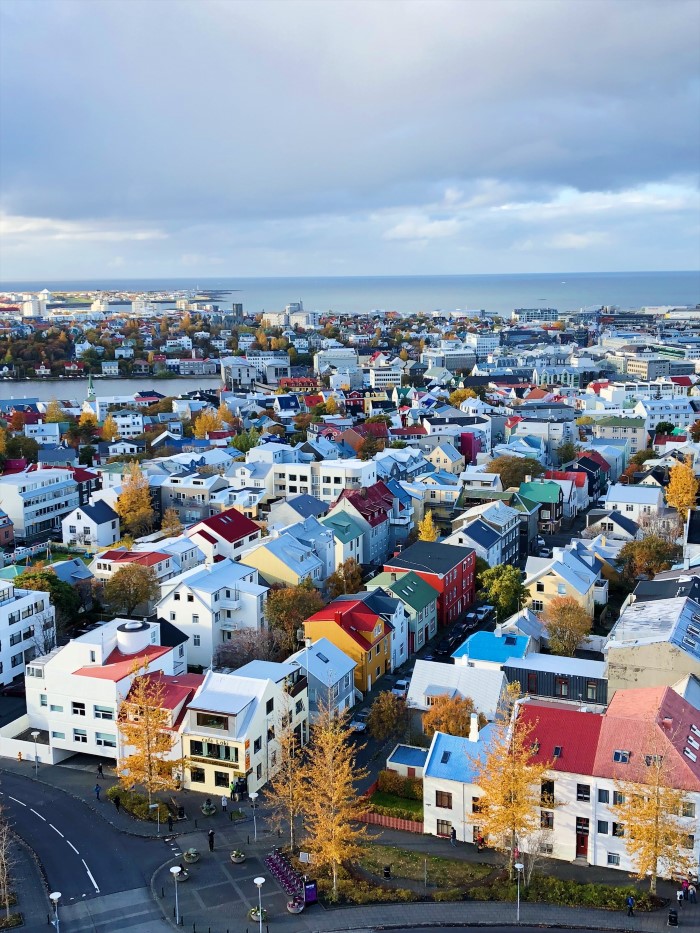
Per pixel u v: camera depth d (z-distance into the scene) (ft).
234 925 225.56
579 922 224.33
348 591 461.37
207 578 409.90
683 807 237.25
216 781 289.33
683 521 552.82
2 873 235.61
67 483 640.17
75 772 308.19
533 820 243.40
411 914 229.25
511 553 546.26
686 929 220.23
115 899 236.84
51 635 405.39
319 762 254.06
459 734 299.58
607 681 317.42
